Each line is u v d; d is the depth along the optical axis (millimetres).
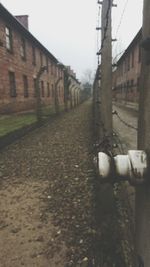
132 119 7438
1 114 12984
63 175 5129
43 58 24734
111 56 2818
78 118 17625
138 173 747
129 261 2066
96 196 3553
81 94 52750
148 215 781
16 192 4406
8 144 8180
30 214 3566
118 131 8531
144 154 766
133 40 16297
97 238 2791
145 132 793
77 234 2982
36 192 4348
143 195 821
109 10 2469
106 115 2875
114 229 2736
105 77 2854
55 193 4238
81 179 4801
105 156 824
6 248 2842
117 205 3131
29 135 10398
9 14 13266
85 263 2494
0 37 12859
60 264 2529
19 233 3111
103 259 2439
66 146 7953
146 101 779
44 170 5562
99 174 807
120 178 808
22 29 16531
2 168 5863
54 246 2807
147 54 732
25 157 6766
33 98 20141
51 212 3576
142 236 850
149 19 731
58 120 16609
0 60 12828
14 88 15398
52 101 29953
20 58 16625
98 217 3045
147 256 807
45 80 25531
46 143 8594
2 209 3785
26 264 2568
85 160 6148
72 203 3803
